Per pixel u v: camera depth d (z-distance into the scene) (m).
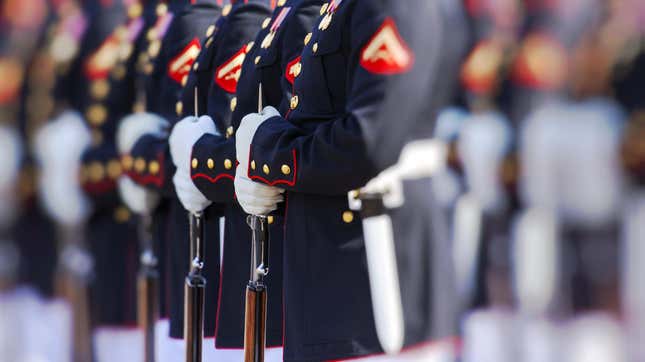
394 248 7.54
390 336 7.55
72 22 13.52
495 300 14.33
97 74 13.15
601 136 13.47
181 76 11.66
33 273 14.34
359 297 7.70
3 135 13.95
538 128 14.31
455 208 14.37
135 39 12.96
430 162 7.61
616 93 13.03
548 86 14.27
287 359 8.07
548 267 14.25
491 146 14.55
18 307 14.34
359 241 7.73
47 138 13.52
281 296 9.51
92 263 13.34
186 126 10.05
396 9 7.28
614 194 13.45
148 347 12.26
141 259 12.89
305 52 8.19
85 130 13.35
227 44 10.30
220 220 11.10
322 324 7.81
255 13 10.29
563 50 14.09
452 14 7.86
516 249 14.39
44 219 13.99
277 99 9.33
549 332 14.15
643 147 12.73
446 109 14.56
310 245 7.92
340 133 7.37
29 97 13.88
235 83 10.23
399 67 7.21
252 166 8.27
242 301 9.93
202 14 11.66
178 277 11.55
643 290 13.24
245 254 9.91
